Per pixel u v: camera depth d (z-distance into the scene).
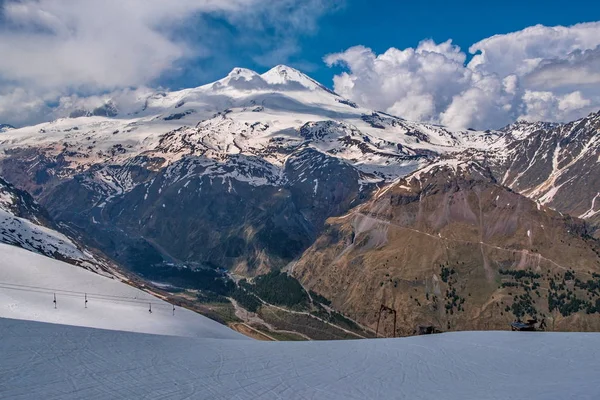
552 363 55.97
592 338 68.44
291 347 63.06
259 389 44.78
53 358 49.69
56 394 39.97
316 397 43.44
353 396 43.97
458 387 46.84
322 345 65.00
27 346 53.38
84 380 43.78
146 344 59.12
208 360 53.84
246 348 61.81
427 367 54.62
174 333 111.12
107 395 40.53
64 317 104.69
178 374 47.69
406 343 67.00
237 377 48.06
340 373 51.34
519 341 67.50
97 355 52.16
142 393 41.56
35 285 120.00
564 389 45.22
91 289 128.75
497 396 43.66
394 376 50.78
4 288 113.31
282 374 49.94
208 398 41.59
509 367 54.62
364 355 59.94
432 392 45.28
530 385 47.16
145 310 125.44
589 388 45.25
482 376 51.03
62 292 120.75
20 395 39.34
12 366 46.34
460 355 60.28
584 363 55.59
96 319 108.25
